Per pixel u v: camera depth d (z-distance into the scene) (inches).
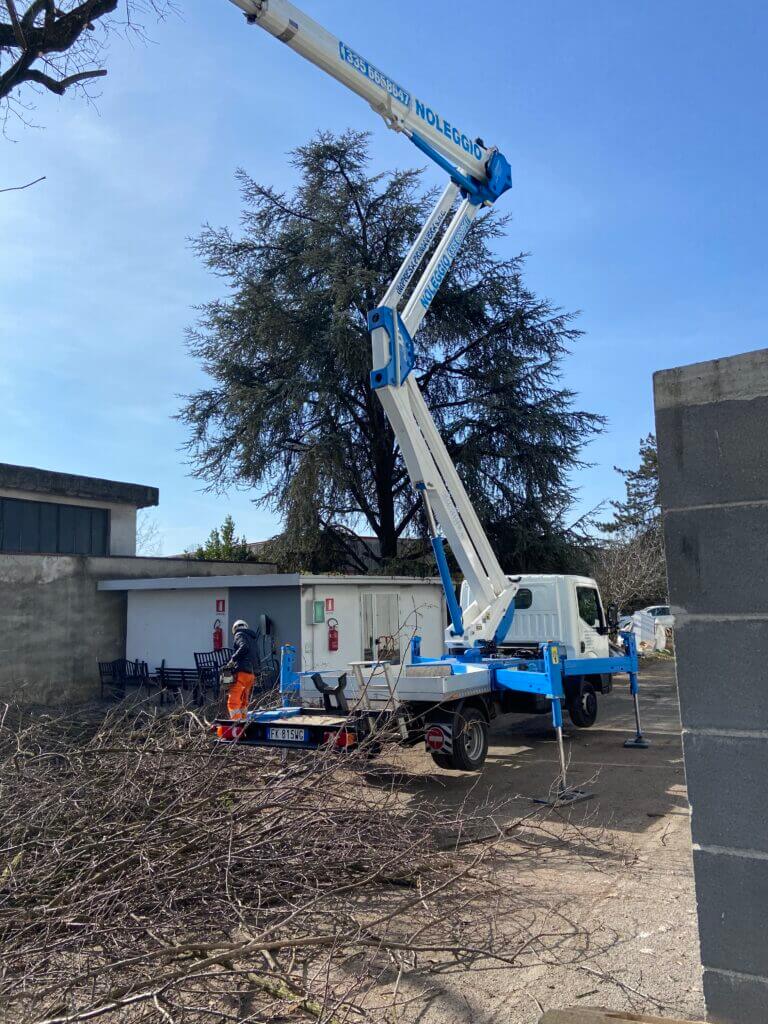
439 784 344.2
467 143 399.2
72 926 163.9
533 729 503.5
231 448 949.2
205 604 684.7
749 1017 116.3
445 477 398.9
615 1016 128.2
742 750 119.1
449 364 990.4
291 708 358.0
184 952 154.3
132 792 210.1
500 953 173.5
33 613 675.4
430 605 764.0
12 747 275.7
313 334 916.6
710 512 123.9
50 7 328.2
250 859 191.0
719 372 124.6
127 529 873.5
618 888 211.3
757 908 116.6
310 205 968.9
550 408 962.7
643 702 628.1
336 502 953.5
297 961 169.6
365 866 211.9
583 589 489.4
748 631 119.6
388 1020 147.5
